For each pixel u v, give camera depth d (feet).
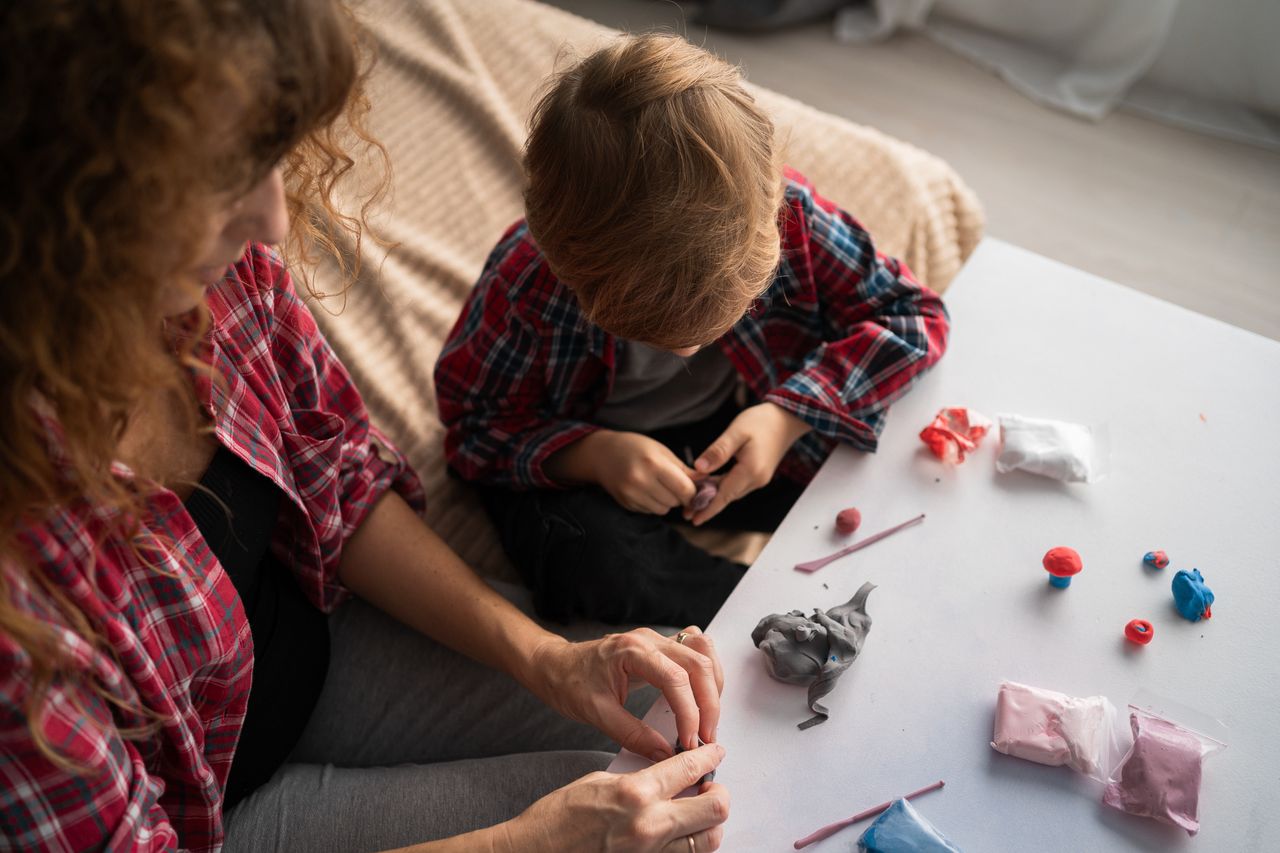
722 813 2.41
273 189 1.97
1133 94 7.29
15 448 1.83
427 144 5.02
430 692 3.39
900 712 2.61
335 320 4.40
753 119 2.99
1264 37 6.64
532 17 5.44
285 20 1.71
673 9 8.00
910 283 3.65
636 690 3.40
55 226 1.65
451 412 3.99
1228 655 2.66
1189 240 6.49
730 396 4.38
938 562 2.91
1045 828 2.41
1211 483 3.01
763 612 2.85
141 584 2.35
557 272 3.09
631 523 3.76
